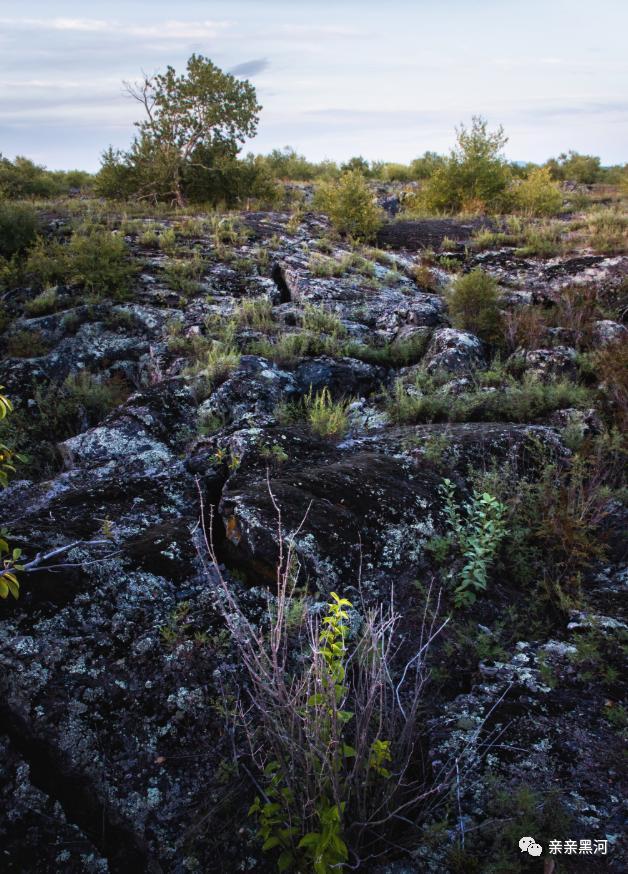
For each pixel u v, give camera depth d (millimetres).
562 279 10781
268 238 12961
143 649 3471
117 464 5395
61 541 4070
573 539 4281
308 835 2441
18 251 10836
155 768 3020
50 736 3062
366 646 3027
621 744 2982
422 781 2943
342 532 4133
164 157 17312
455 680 3504
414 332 8430
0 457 3840
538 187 18016
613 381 6273
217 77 16969
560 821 2615
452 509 4492
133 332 8445
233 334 7953
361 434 5992
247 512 4113
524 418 6250
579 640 3605
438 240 14453
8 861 2701
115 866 2777
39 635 3430
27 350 7863
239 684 3324
